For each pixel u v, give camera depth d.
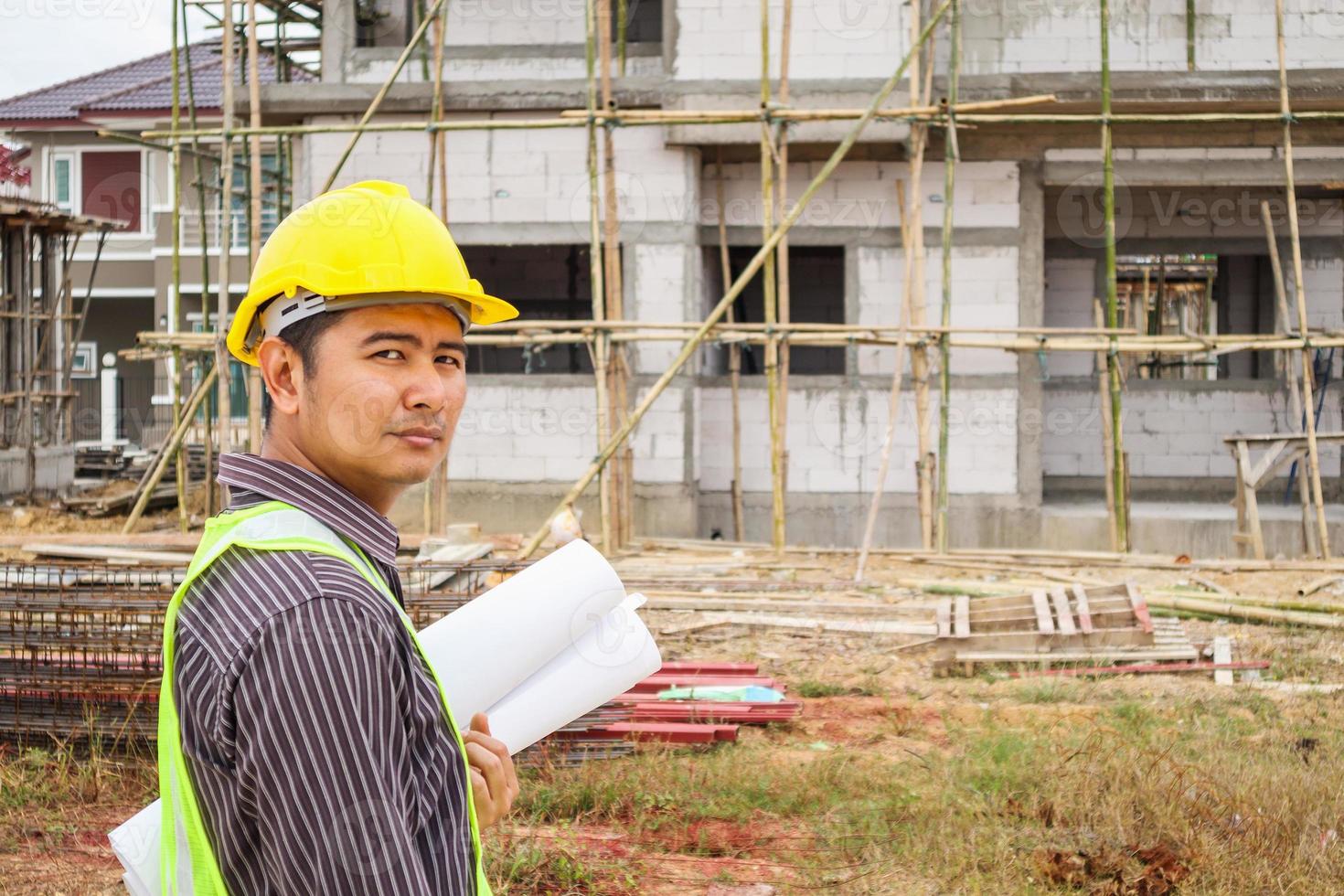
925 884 4.94
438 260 1.67
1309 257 18.22
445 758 1.57
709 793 5.94
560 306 21.28
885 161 15.75
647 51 15.86
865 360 15.84
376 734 1.42
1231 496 17.58
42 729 6.39
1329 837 5.26
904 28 14.83
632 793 5.88
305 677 1.39
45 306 19.94
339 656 1.41
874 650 9.52
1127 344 13.45
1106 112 13.24
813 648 9.55
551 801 5.77
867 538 12.34
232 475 1.60
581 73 15.71
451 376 1.72
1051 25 15.52
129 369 30.28
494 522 15.62
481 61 15.81
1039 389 15.68
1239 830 5.36
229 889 1.47
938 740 7.11
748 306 19.91
